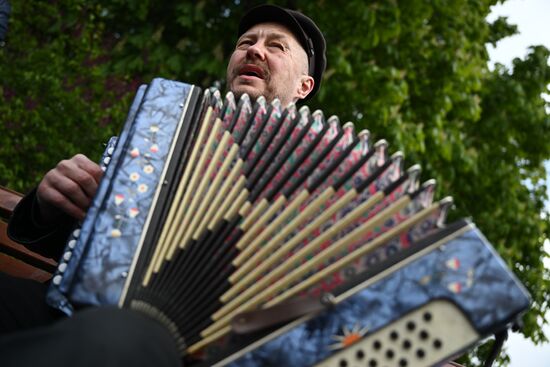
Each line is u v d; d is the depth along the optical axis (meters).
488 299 1.53
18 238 2.35
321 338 1.56
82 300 1.67
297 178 1.81
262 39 2.87
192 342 1.64
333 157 1.82
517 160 10.27
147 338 1.39
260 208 1.77
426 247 1.58
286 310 1.59
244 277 1.70
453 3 8.29
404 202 1.67
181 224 1.77
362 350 1.54
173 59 7.04
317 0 7.35
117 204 1.82
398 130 7.65
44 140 6.04
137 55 7.05
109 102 6.67
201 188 1.83
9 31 6.40
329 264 1.68
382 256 1.64
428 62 8.35
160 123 1.99
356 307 1.57
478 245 1.57
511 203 9.66
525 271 9.88
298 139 1.86
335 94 7.54
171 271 1.70
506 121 9.64
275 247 1.73
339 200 1.72
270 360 1.56
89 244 1.74
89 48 6.70
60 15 6.82
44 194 2.12
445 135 8.59
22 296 2.06
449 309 1.54
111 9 7.22
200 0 7.29
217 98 2.11
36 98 6.19
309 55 2.99
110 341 1.31
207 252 1.72
